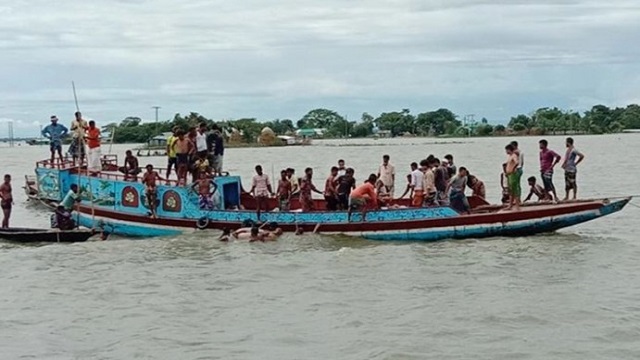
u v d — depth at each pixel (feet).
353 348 57.72
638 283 75.72
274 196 106.73
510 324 62.95
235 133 601.21
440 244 94.22
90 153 110.83
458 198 97.91
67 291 75.61
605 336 59.72
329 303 69.97
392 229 95.81
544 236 96.84
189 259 89.25
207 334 61.46
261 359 55.62
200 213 101.76
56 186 116.47
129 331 62.59
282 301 71.00
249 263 86.53
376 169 291.79
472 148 524.52
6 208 111.04
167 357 56.34
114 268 85.51
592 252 90.27
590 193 175.94
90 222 106.52
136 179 104.73
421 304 69.00
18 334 62.18
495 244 93.30
